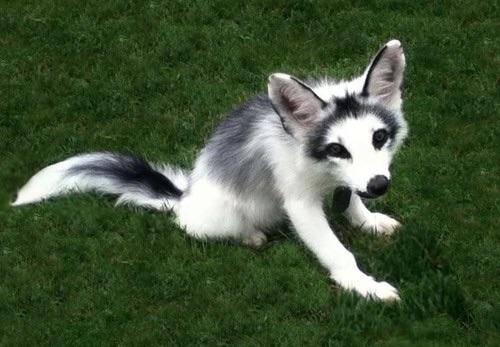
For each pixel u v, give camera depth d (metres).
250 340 7.43
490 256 8.05
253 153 8.13
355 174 7.32
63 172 9.17
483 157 9.41
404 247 8.07
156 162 9.58
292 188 7.97
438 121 9.97
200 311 7.78
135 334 7.61
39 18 12.28
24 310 8.02
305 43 11.53
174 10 12.28
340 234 8.61
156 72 11.28
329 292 7.81
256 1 12.22
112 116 10.62
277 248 8.41
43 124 10.58
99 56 11.65
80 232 8.88
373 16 11.88
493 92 10.40
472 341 7.25
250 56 11.35
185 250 8.45
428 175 9.20
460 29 11.57
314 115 7.55
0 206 9.34
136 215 8.95
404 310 7.49
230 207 8.39
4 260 8.59
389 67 7.57
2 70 11.48
